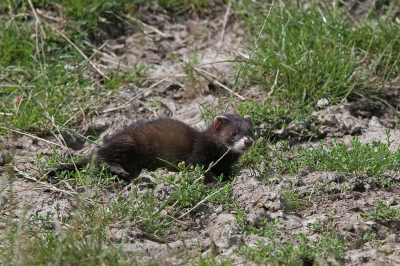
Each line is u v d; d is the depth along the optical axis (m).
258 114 12.95
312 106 13.68
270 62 14.45
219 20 17.33
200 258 8.28
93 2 16.30
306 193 10.40
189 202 9.86
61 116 13.20
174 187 10.25
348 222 9.55
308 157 11.31
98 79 14.86
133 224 9.40
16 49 15.18
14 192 10.27
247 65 14.27
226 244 9.00
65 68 14.88
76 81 14.44
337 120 13.01
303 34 14.91
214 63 15.09
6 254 8.18
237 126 11.59
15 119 12.76
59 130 12.39
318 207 10.06
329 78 13.79
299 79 14.04
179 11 17.50
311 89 13.79
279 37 15.02
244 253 8.62
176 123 12.24
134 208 9.56
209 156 11.68
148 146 11.80
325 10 16.06
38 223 9.32
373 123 13.34
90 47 15.80
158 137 11.86
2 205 9.91
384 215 9.59
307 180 10.78
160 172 11.05
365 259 8.67
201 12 17.52
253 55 15.03
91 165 10.44
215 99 14.29
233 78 14.82
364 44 15.28
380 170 10.98
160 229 9.40
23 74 14.61
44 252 8.09
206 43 16.61
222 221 9.60
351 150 11.57
